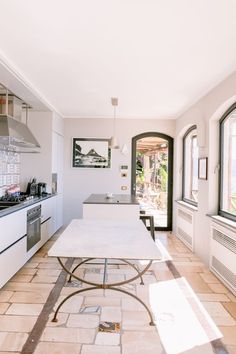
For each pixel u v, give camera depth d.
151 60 2.84
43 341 2.10
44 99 4.35
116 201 4.08
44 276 3.34
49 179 4.98
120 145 5.85
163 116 5.65
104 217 3.93
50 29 2.25
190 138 5.51
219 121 3.76
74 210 5.88
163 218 6.18
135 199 4.36
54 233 5.15
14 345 2.05
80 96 4.24
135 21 2.12
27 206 3.54
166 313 2.54
